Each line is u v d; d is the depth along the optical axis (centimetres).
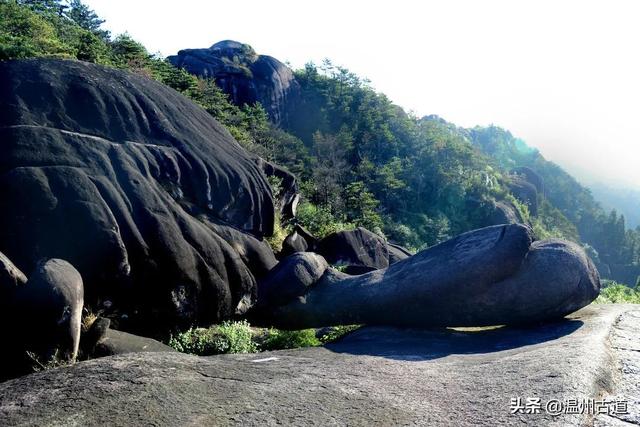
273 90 6412
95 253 793
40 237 775
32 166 831
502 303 811
